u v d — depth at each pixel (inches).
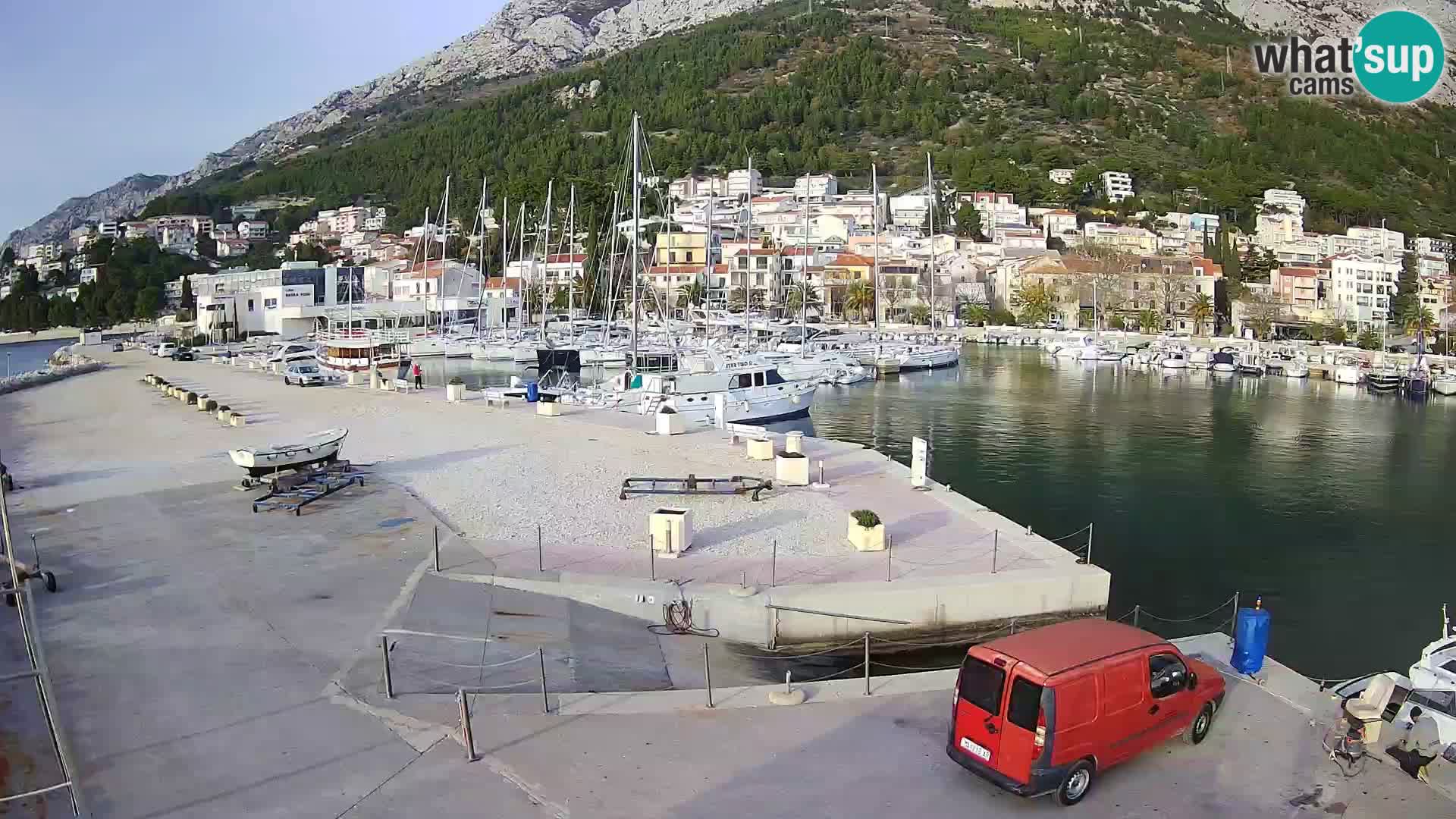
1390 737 506.0
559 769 460.8
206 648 619.2
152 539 902.4
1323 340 5595.5
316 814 418.0
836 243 7539.4
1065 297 6461.6
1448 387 3230.8
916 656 767.1
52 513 1012.5
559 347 3447.3
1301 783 452.4
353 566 816.9
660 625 751.7
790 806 426.6
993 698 429.4
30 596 624.7
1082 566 840.3
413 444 1519.4
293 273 5423.2
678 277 6432.1
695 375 2162.9
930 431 2326.5
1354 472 1843.0
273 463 1145.4
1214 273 6697.8
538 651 649.6
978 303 6619.1
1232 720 521.3
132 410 2032.5
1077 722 418.0
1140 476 1785.2
